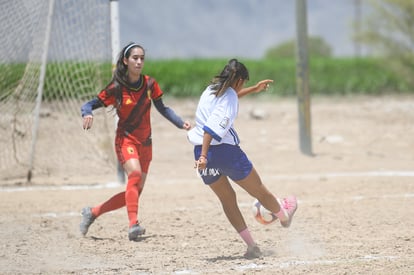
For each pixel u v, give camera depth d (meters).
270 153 55.22
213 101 23.77
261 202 24.72
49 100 51.53
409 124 70.69
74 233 29.94
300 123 54.41
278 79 106.69
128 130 28.44
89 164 48.09
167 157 54.44
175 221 32.22
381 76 106.94
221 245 27.56
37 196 38.75
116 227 31.16
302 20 53.28
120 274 23.20
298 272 22.89
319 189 39.81
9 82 45.44
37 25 44.38
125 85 27.86
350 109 81.94
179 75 100.81
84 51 44.34
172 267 24.00
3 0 44.47
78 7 43.91
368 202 35.72
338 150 57.25
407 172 45.66
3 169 45.56
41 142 51.53
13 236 29.45
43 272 23.64
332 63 124.06
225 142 23.73
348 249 26.28
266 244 27.53
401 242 27.23
